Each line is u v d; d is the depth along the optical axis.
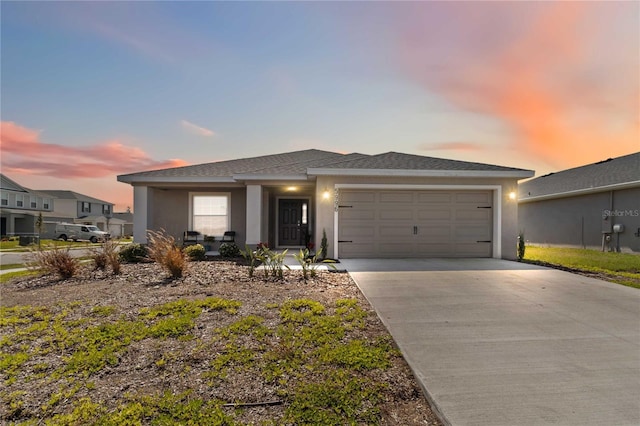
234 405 2.67
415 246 9.93
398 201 9.94
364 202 9.86
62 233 26.61
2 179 30.52
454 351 3.64
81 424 2.43
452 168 10.02
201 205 12.83
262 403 2.70
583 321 4.55
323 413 2.58
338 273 7.51
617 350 3.70
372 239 9.86
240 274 7.36
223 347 3.60
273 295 5.54
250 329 4.07
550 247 17.16
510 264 8.70
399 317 4.62
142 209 11.74
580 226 15.69
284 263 8.90
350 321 4.43
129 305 4.99
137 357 3.41
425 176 9.73
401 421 2.53
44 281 6.91
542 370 3.25
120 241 9.02
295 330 4.06
